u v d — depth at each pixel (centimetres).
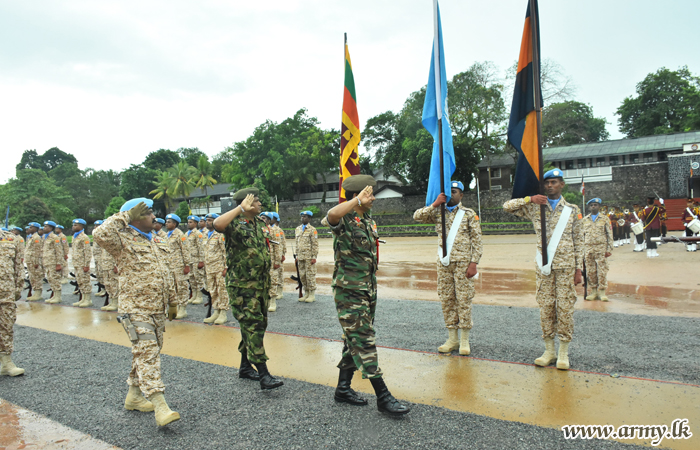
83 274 981
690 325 574
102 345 608
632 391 369
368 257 358
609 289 880
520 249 1816
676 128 4622
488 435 303
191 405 379
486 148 3625
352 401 364
